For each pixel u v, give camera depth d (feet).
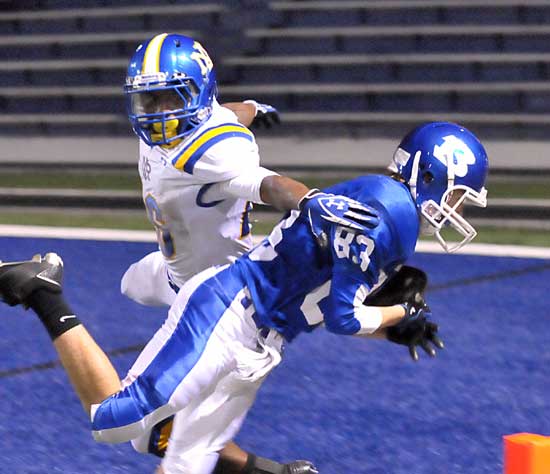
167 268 33.88
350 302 27.53
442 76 122.52
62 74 133.59
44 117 127.13
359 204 26.71
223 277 28.76
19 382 46.65
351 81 125.18
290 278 28.27
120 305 61.00
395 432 40.14
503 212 85.76
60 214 94.73
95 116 126.62
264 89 123.75
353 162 112.88
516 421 41.55
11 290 29.09
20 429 40.37
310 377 47.60
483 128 114.93
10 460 37.06
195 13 134.92
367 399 44.32
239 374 28.30
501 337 54.34
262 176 28.60
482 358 50.60
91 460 37.17
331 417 41.93
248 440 39.17
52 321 29.04
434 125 29.14
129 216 92.84
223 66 128.67
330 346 52.95
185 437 29.01
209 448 29.09
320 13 131.95
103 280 67.51
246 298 28.43
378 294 29.96
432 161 28.45
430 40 125.49
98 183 105.70
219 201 30.55
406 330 30.40
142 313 59.16
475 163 28.68
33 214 95.04
